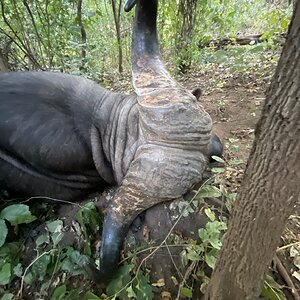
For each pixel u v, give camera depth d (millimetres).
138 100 973
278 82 513
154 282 956
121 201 970
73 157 1078
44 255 1082
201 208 981
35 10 2104
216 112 1689
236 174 1132
